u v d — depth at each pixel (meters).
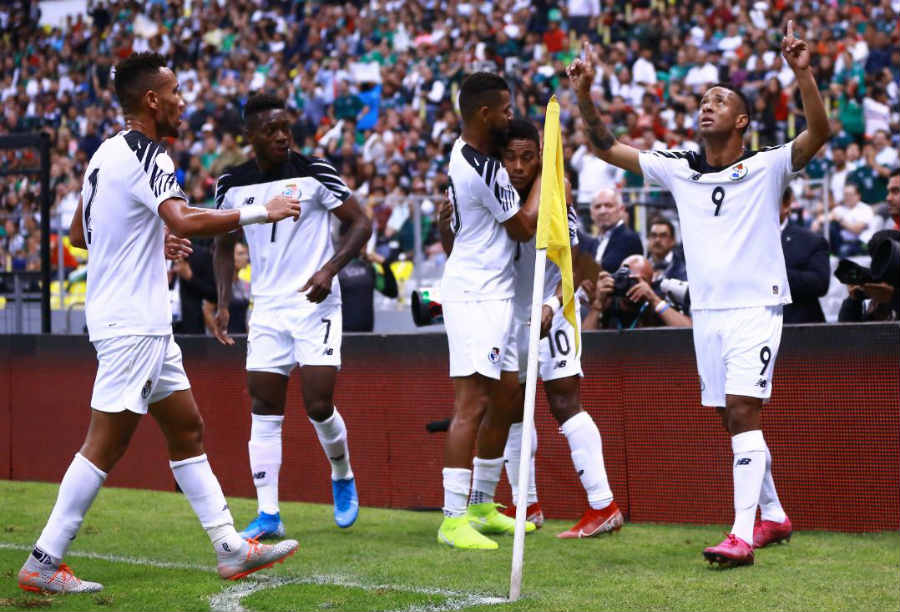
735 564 8.62
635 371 11.20
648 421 11.14
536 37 33.69
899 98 26.50
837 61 27.44
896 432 10.12
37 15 45.34
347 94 33.44
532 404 7.86
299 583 8.19
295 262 10.27
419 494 12.20
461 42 34.06
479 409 9.74
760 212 8.77
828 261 12.05
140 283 7.94
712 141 8.93
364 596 7.74
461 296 9.67
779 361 10.57
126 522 11.02
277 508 10.23
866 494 10.25
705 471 10.86
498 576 8.40
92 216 8.00
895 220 11.91
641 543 9.82
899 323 10.11
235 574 8.26
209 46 39.81
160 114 8.15
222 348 13.41
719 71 29.22
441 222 10.30
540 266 8.09
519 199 9.80
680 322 11.74
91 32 42.84
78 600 7.72
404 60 34.41
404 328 20.12
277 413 10.33
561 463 11.52
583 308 14.19
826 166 24.23
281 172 10.31
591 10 33.72
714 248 8.86
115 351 7.87
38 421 14.81
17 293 16.41
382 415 12.44
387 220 20.45
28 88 42.59
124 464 14.18
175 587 8.08
